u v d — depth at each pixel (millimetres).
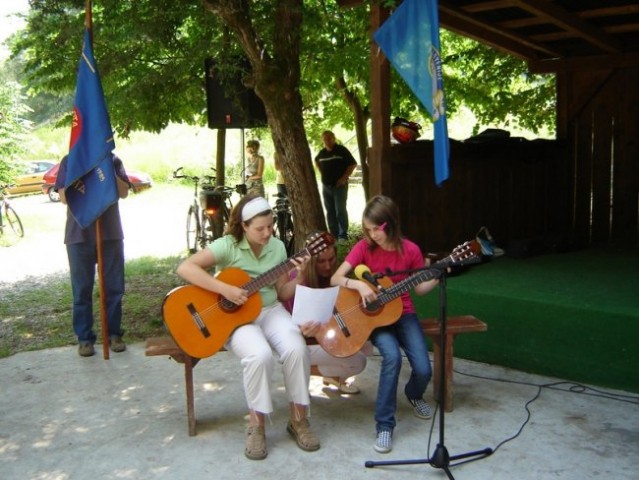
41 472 3357
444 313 3158
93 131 4781
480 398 4070
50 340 5617
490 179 6793
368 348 3867
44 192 20281
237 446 3561
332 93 9930
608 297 4418
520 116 9969
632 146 7383
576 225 7852
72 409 4129
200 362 4895
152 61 7723
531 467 3252
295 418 3525
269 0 6062
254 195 3588
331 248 3820
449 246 6363
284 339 3445
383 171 5348
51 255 10773
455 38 9750
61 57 7543
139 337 5605
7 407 4188
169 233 12695
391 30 4402
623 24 6457
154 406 4133
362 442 3557
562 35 6766
